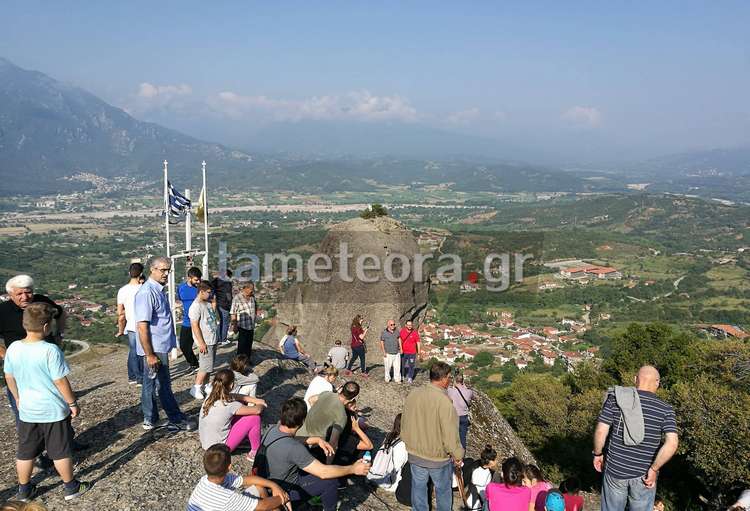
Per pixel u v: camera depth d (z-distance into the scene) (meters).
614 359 28.83
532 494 7.05
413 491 5.78
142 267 9.50
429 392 5.76
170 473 6.39
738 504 9.70
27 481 5.64
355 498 6.81
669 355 26.84
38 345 5.52
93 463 6.53
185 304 10.30
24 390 5.51
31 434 5.55
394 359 11.91
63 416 5.64
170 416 7.36
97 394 8.98
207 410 6.51
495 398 27.83
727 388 18.73
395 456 7.24
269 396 9.66
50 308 5.61
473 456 9.95
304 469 5.52
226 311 11.04
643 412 5.37
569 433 21.52
